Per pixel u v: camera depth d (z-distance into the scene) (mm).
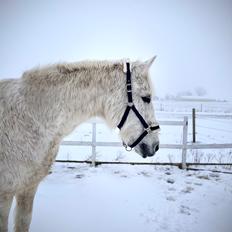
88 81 2123
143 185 4250
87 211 3264
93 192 3865
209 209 3469
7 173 1855
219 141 8727
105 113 2195
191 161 5984
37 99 1985
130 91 2115
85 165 5258
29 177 1972
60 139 2113
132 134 2156
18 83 2064
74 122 2141
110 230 2852
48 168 2098
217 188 4238
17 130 1889
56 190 3881
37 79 2055
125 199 3664
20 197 2176
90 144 5219
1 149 1841
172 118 14383
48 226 2877
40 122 1960
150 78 2217
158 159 6117
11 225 2854
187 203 3621
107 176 4617
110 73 2160
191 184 4398
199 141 8633
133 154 6453
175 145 5328
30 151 1914
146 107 2164
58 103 2031
